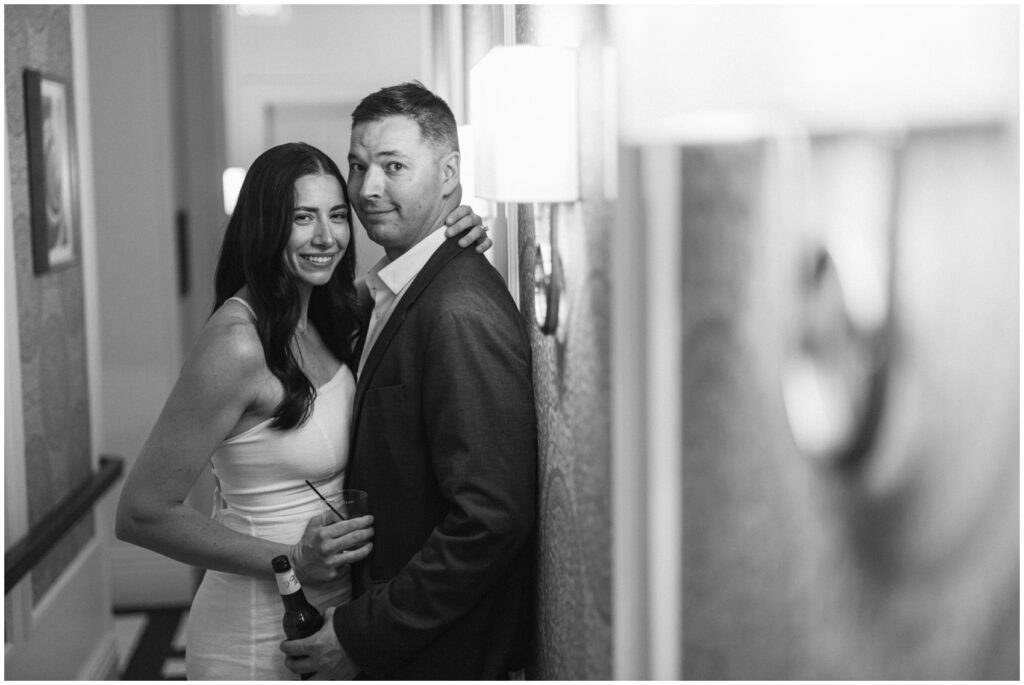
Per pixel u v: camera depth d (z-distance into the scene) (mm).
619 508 1018
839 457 756
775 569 814
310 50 5500
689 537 869
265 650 1842
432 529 1785
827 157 749
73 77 3590
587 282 1283
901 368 710
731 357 826
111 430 4879
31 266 3055
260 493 1834
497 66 1364
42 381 3137
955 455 694
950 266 685
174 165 5129
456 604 1688
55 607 3258
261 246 1791
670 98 860
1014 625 686
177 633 4461
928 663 722
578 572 1410
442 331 1698
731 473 836
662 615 890
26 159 3033
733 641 846
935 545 712
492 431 1676
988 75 675
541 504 1828
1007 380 692
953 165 679
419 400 1755
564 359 1514
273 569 1765
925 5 693
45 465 3145
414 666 1804
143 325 4875
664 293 866
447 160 1924
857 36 727
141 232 4852
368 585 1826
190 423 1750
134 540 1778
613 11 1042
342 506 1782
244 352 1752
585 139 1282
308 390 1825
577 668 1437
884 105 713
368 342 1946
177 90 5445
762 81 791
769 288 792
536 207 1808
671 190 858
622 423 986
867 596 751
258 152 5535
